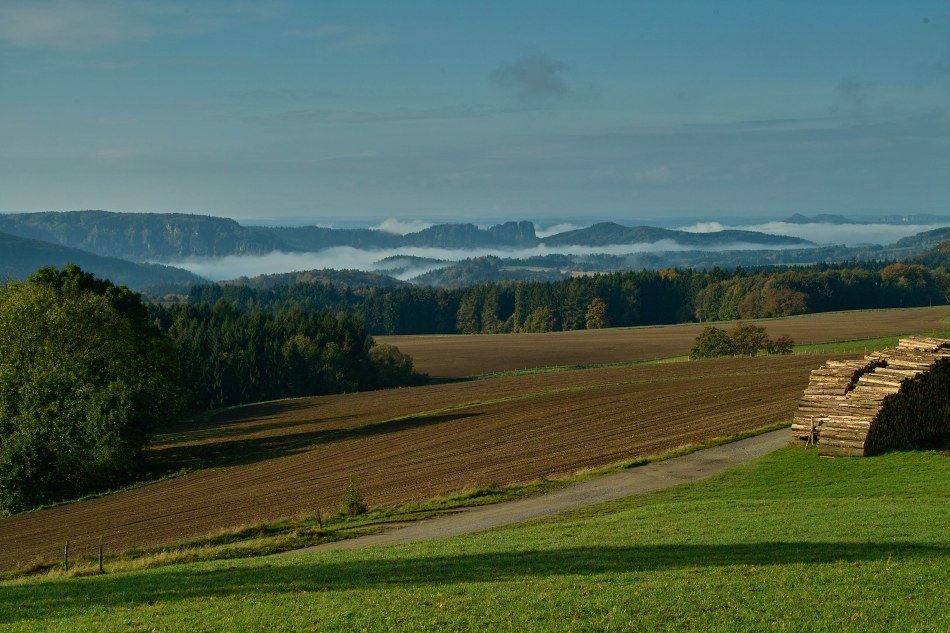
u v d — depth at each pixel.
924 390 40.47
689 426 53.66
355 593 20.64
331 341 142.50
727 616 16.94
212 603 20.72
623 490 37.00
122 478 59.47
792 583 19.00
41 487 55.28
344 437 66.56
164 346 77.75
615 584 19.80
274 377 132.62
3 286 71.06
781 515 27.80
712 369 91.56
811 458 38.38
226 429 84.06
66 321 64.00
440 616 17.91
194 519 41.81
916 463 35.25
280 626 18.02
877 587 18.30
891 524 24.95
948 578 18.72
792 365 89.25
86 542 39.34
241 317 152.50
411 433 63.97
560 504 35.25
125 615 20.08
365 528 33.56
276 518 39.25
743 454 42.44
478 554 24.88
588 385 85.25
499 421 64.62
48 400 58.97
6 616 20.95
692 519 28.30
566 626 16.84
